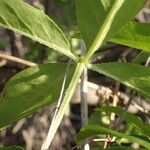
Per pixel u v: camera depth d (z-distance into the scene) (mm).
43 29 269
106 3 278
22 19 265
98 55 516
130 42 294
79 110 623
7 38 553
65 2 543
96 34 278
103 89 488
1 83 509
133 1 276
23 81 294
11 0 261
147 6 616
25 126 544
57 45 274
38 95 294
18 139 547
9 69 513
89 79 538
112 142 375
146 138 292
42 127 541
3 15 262
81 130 269
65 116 570
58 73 293
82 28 280
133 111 504
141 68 281
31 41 551
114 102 494
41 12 266
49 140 262
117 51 520
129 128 410
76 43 522
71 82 276
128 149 281
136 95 521
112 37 289
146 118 489
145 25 287
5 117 293
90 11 279
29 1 483
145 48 293
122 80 282
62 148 559
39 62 547
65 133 564
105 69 283
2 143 542
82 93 345
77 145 324
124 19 276
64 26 564
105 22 276
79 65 280
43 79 293
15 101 294
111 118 441
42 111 537
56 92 293
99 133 266
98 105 528
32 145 540
